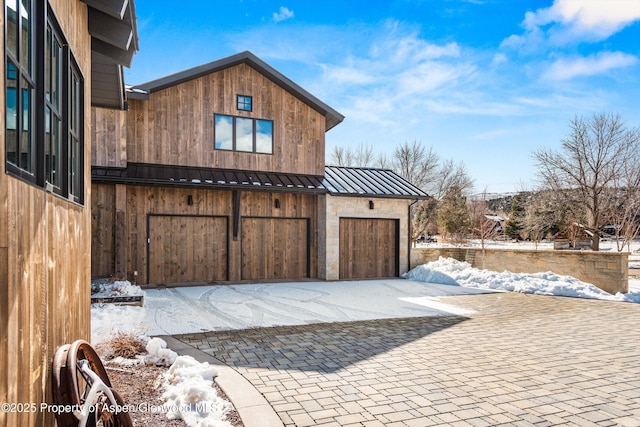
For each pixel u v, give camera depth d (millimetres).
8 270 1702
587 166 19359
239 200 12078
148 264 11188
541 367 4691
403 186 14695
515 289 10906
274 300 9195
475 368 4641
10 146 1894
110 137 10633
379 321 7234
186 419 3248
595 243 18609
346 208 13148
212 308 8164
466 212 34531
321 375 4367
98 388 2428
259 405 3508
